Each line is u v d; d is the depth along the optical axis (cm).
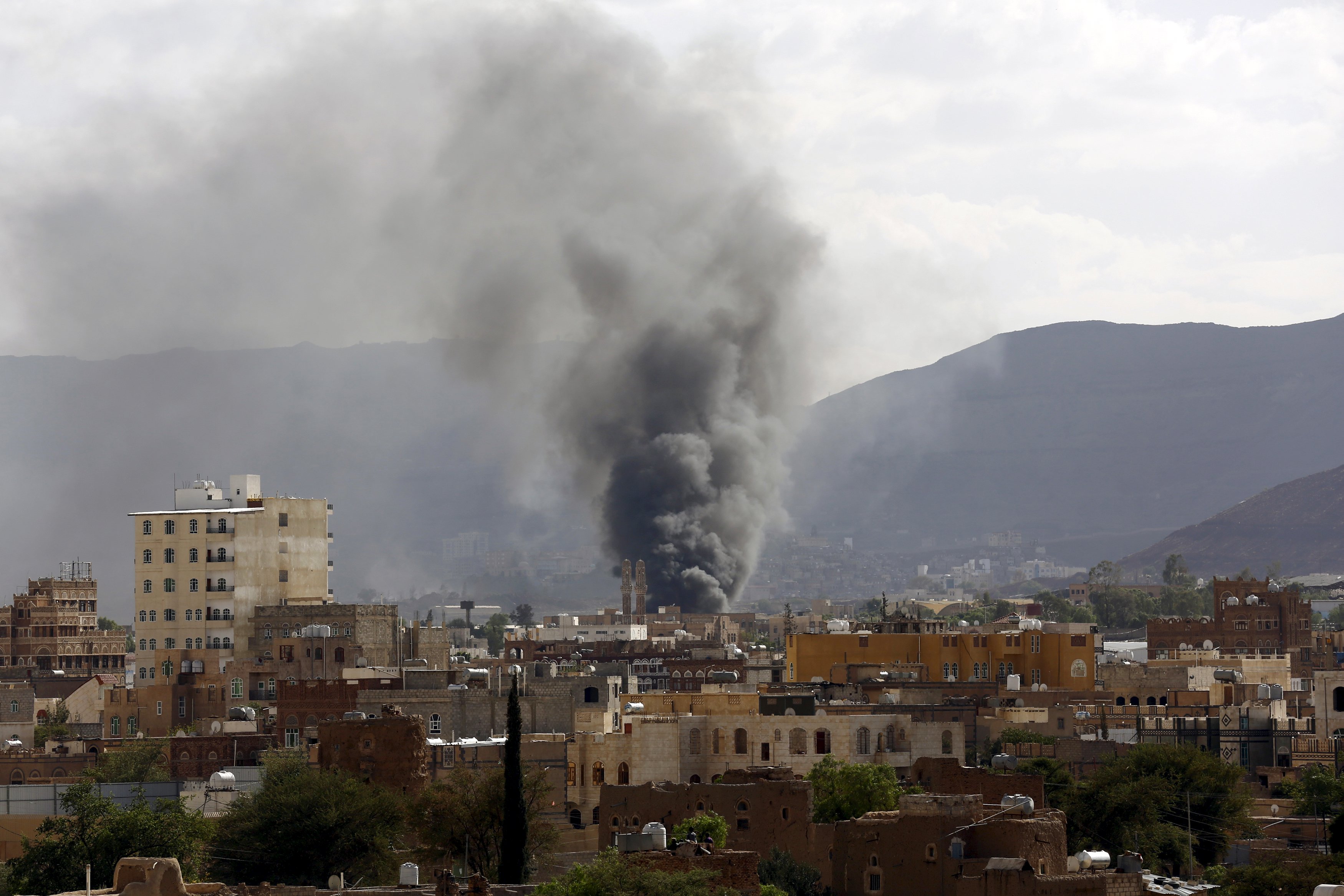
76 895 18038
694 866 19812
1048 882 19025
